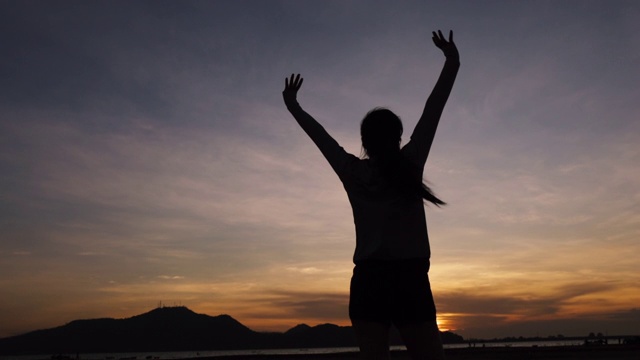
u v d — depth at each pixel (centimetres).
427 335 204
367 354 205
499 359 3559
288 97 267
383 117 223
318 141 244
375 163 216
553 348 5816
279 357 4875
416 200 211
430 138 225
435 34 243
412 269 208
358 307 209
